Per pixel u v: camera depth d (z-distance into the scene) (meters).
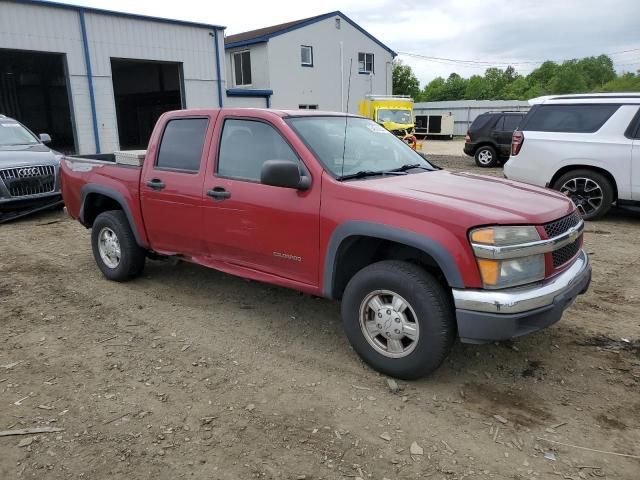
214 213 4.36
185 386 3.51
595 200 8.18
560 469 2.70
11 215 9.02
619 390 3.41
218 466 2.73
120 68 30.17
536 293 3.16
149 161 4.98
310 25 30.14
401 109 24.47
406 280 3.30
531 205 3.44
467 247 3.11
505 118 17.91
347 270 3.81
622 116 7.85
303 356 3.91
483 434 2.98
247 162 4.22
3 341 4.22
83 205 5.76
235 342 4.15
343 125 4.47
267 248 4.04
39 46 17.64
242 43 29.19
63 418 3.16
